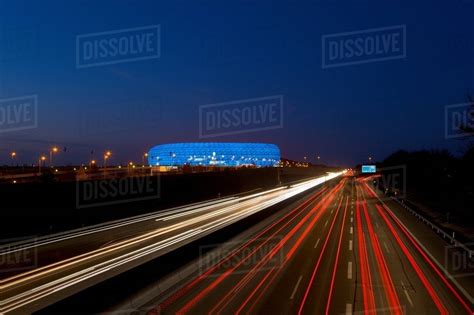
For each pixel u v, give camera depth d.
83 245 28.27
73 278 19.19
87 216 42.38
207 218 42.41
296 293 16.62
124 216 44.47
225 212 47.91
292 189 96.81
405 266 21.75
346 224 39.91
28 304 15.44
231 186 84.69
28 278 19.39
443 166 50.00
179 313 14.26
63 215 40.62
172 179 60.97
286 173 166.25
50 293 16.83
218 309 14.65
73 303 12.69
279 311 14.40
